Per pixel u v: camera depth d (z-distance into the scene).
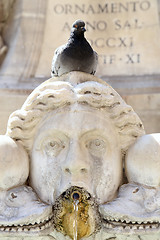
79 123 3.73
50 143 3.78
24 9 9.50
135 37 9.36
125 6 9.50
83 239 3.72
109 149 3.78
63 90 3.79
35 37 9.37
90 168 3.71
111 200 3.73
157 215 3.60
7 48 9.37
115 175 3.78
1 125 8.30
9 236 3.65
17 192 3.70
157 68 9.12
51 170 3.74
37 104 3.83
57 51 4.42
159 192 3.71
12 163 3.68
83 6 9.52
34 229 3.61
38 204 3.65
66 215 3.67
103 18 9.48
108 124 3.79
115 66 9.23
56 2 9.52
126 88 8.93
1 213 3.62
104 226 3.67
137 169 3.74
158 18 9.40
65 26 9.45
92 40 9.40
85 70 4.36
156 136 3.80
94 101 3.78
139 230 3.62
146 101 8.82
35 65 9.17
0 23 9.48
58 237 3.73
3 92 8.80
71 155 3.67
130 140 3.86
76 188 3.67
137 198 3.68
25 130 3.84
